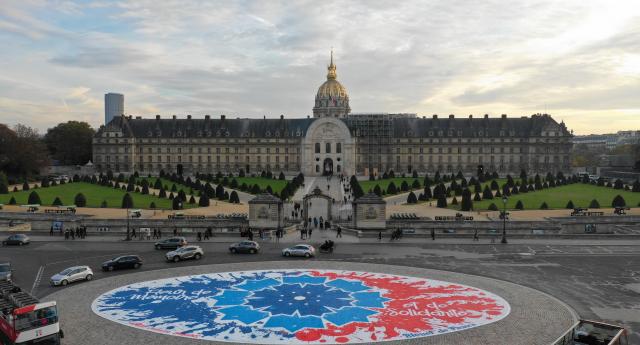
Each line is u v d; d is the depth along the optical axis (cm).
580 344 4266
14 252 8694
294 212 13025
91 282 6706
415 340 4747
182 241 8969
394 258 8206
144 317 5319
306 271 7300
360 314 5438
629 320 5288
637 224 11862
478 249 8956
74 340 4703
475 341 4725
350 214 13500
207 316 5359
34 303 4697
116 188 17462
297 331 4953
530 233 10619
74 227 11312
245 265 7675
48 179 19862
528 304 5788
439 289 6384
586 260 8069
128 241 9781
